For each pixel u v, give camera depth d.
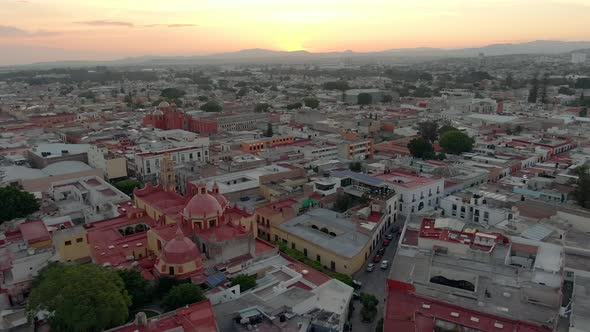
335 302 83.50
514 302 74.50
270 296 79.25
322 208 128.75
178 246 84.81
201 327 67.06
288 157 182.62
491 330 66.06
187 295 75.75
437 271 85.00
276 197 132.38
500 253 91.31
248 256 95.75
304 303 77.12
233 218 109.00
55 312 68.94
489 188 137.62
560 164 162.00
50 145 198.88
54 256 88.50
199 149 191.75
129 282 80.88
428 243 93.56
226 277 86.56
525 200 119.62
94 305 67.56
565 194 124.12
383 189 135.62
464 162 174.25
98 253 95.69
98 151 179.88
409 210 133.25
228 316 71.94
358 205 131.25
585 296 66.25
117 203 129.38
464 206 123.00
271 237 119.00
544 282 79.94
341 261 99.12
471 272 83.88
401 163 174.62
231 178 146.75
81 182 153.00
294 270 93.06
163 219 108.50
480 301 74.88
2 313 76.25
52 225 111.44
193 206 96.94
